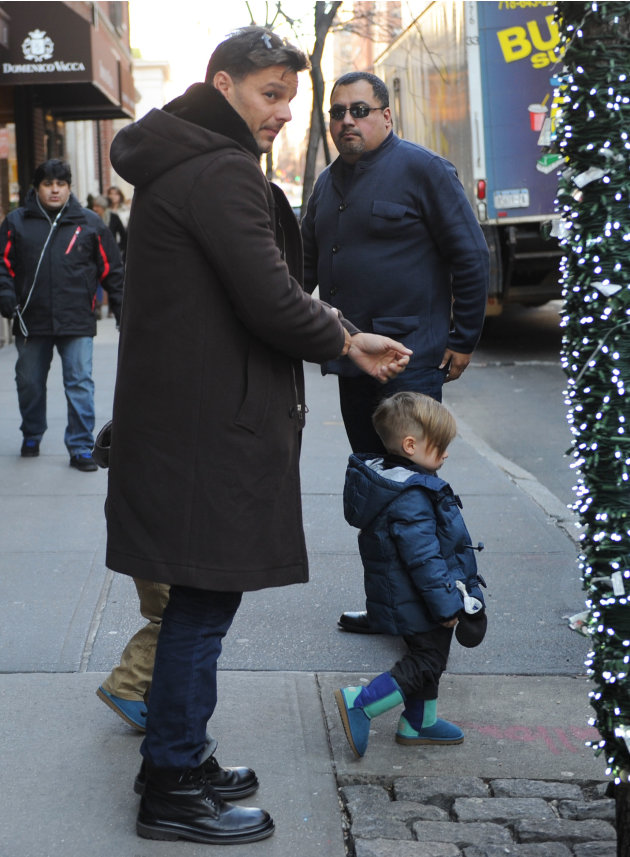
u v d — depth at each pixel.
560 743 3.53
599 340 2.55
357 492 3.45
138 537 2.88
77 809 3.08
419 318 4.27
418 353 4.25
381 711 3.34
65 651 4.20
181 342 2.82
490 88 12.27
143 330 2.87
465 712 3.75
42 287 7.27
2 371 11.88
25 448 7.71
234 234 2.74
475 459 7.70
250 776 3.20
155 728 2.93
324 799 3.17
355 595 4.88
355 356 3.15
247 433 2.85
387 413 3.53
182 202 2.77
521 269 12.73
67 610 4.64
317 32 12.15
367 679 3.99
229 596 2.97
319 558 5.42
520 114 12.24
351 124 4.19
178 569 2.82
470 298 4.25
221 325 2.83
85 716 3.65
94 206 19.80
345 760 3.41
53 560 5.33
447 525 3.42
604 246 2.53
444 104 13.73
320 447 8.05
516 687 3.96
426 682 3.43
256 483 2.87
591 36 2.49
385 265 4.25
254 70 2.87
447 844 2.95
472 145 12.34
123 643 4.29
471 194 12.52
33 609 4.65
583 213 2.56
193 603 2.93
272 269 2.76
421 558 3.32
